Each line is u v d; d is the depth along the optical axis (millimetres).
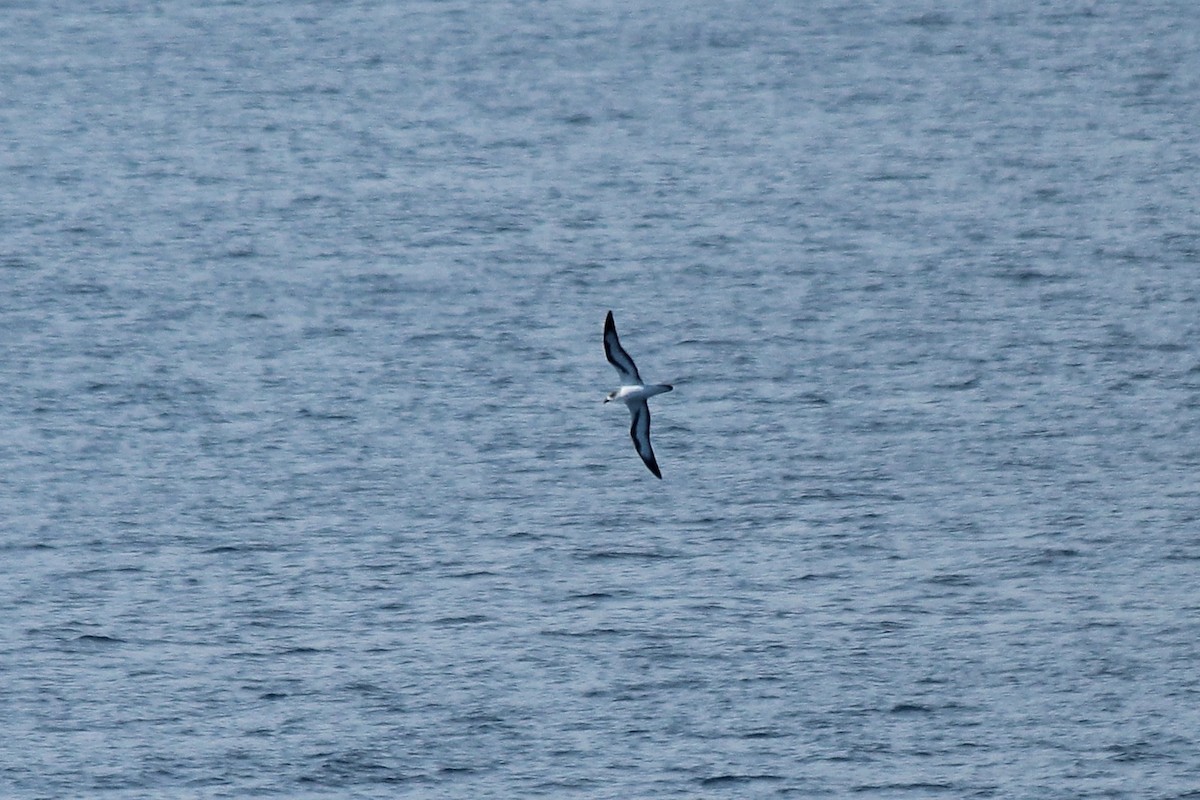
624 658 58531
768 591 63500
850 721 54750
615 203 122500
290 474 74688
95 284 102812
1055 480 73312
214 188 128625
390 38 193000
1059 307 96625
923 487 72812
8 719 54812
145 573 65250
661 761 52500
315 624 61125
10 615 61594
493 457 76312
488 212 120500
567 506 71125
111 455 76812
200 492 72750
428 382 86375
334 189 128000
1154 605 62250
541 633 60375
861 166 132375
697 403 82938
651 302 99438
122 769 52125
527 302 99750
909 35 188250
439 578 64625
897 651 58938
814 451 76750
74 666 58125
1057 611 61875
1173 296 98125
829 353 89938
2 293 100375
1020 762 52625
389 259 109062
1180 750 53094
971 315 95812
